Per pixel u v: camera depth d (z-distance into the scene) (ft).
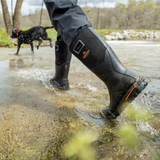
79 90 4.44
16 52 13.30
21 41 12.37
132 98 2.56
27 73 6.14
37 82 5.02
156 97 3.80
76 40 2.61
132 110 3.16
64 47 4.03
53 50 15.28
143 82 2.55
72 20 2.65
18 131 2.47
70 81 5.28
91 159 1.94
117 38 47.70
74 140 2.29
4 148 2.10
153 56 10.52
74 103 3.56
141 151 2.03
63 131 2.50
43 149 2.10
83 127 2.62
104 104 3.53
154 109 3.21
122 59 9.24
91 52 2.58
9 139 2.27
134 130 2.52
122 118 2.90
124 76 2.57
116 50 14.38
